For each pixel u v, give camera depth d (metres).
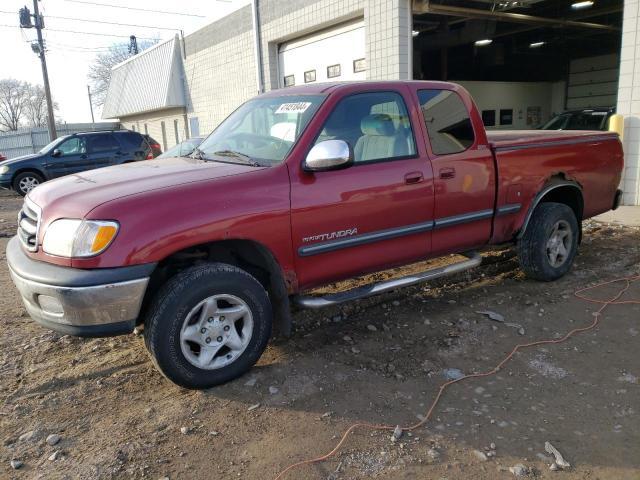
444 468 2.86
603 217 8.33
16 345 4.45
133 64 31.64
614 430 3.15
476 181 4.72
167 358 3.43
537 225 5.30
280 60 16.31
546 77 22.61
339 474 2.82
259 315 3.75
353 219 4.05
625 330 4.44
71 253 3.25
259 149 4.14
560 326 4.55
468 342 4.29
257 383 3.72
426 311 4.93
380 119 4.29
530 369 3.87
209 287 3.50
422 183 4.36
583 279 5.64
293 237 3.81
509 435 3.12
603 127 11.89
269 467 2.89
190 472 2.86
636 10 8.42
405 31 11.59
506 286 5.52
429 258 4.74
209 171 3.78
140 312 3.66
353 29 13.20
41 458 3.01
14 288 6.04
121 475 2.85
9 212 12.59
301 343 4.32
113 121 39.09
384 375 3.81
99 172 4.22
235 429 3.22
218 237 3.49
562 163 5.41
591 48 21.14
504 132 5.97
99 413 3.43
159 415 3.38
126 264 3.24
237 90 19.34
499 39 21.09
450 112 4.67
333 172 3.96
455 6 12.67
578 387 3.62
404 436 3.13
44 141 32.31
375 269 4.40
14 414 3.44
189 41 23.12
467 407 3.41
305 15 14.23
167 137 28.56
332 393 3.59
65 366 4.06
